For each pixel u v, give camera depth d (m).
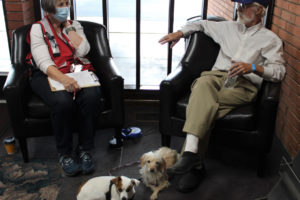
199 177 1.94
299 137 2.01
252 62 2.06
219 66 2.18
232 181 1.98
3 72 2.87
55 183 1.92
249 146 1.95
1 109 2.78
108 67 2.14
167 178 1.88
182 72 2.17
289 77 2.25
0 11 4.17
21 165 2.08
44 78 2.03
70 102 1.90
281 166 1.55
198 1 7.25
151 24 5.62
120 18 5.92
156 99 2.92
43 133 2.03
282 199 1.45
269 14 2.61
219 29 2.22
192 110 1.80
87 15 6.30
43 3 1.91
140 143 2.36
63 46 2.04
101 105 2.05
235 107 1.96
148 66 3.61
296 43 2.10
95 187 1.62
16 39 2.17
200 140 1.87
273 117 1.85
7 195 1.81
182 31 2.27
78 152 2.14
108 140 2.40
